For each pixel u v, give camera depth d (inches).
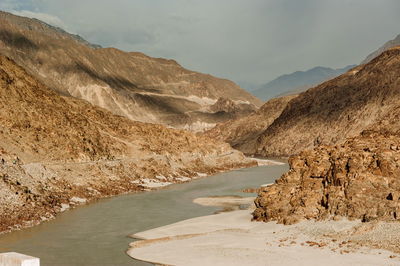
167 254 1633.9
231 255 1574.8
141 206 2677.2
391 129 4057.6
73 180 2965.1
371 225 1672.0
